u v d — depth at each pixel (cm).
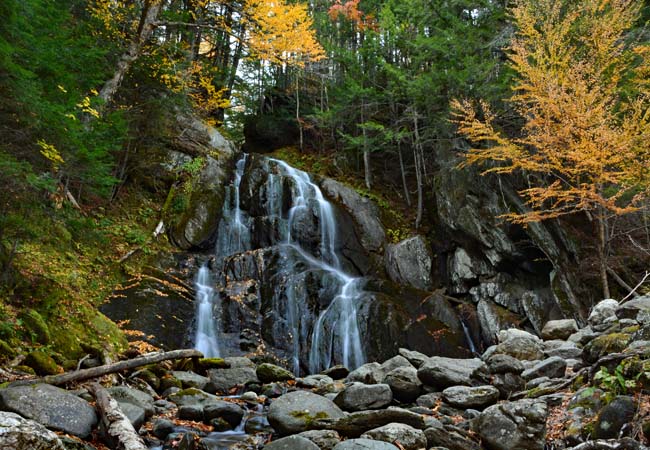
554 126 999
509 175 1502
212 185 1588
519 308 1435
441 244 1658
